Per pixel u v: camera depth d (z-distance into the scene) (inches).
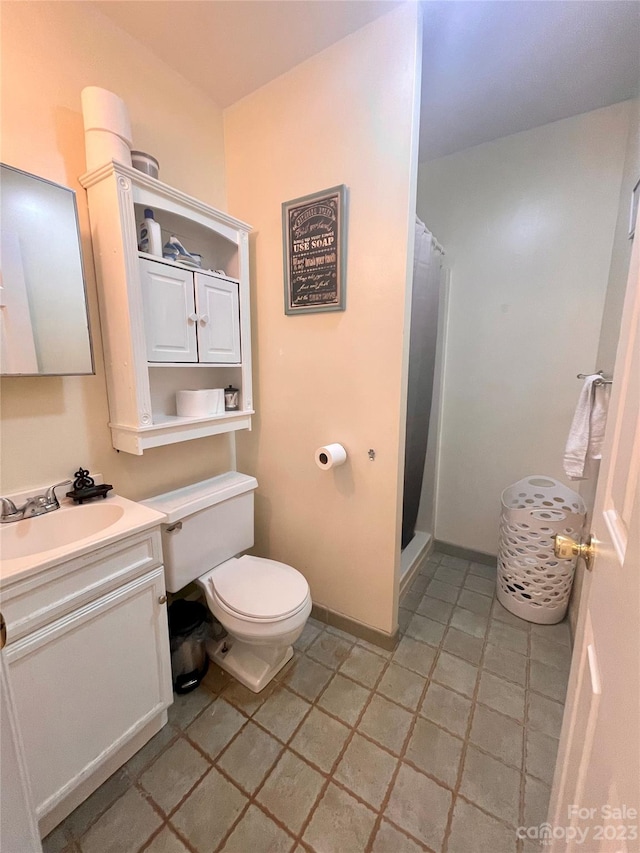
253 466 77.1
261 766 45.9
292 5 48.0
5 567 34.3
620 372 27.2
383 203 53.5
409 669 60.8
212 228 58.2
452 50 55.2
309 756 47.1
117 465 57.0
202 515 59.3
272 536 77.3
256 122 63.7
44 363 45.4
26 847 26.8
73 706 39.1
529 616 72.2
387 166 52.4
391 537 61.6
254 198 66.4
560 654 64.1
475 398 89.2
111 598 41.8
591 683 24.2
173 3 47.6
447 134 76.5
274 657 58.0
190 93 61.7
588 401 59.2
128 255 47.3
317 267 60.3
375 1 47.4
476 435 90.4
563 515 68.4
